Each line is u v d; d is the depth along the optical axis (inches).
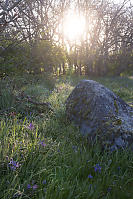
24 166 85.6
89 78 553.6
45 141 105.0
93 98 139.6
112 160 101.4
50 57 337.4
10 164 81.8
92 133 123.3
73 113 148.3
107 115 127.8
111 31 666.8
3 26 186.9
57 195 73.0
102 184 82.0
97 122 125.3
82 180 83.4
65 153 102.1
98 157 101.1
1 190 73.8
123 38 658.2
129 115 135.9
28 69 317.4
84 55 652.1
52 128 132.5
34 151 94.2
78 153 102.0
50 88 296.0
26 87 258.5
